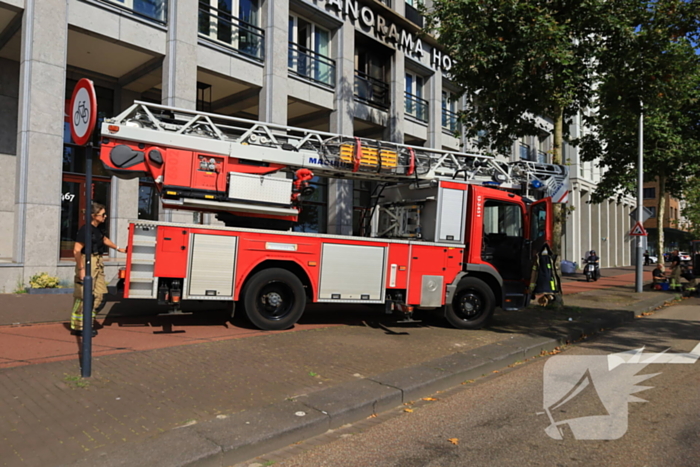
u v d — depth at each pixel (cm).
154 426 385
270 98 1417
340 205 1616
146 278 677
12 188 1234
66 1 1064
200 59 1280
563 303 1223
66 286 1076
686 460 371
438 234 862
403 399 505
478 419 461
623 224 4466
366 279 804
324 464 361
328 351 655
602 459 372
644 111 1197
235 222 794
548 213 945
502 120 1246
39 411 406
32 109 1020
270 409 432
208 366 556
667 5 1000
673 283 1816
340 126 1642
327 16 1596
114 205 1339
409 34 1925
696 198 4316
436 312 902
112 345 631
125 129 709
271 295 762
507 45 1047
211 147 756
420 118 2091
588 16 1059
